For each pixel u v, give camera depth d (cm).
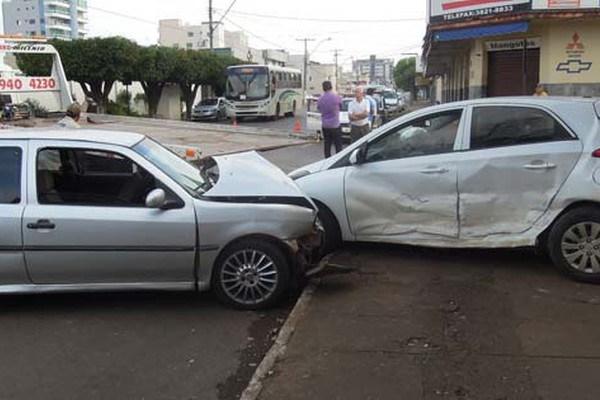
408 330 499
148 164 572
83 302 600
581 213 606
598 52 1756
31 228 549
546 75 1805
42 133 586
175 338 514
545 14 1703
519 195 638
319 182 705
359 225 700
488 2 1808
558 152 622
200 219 559
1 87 2442
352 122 1488
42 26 11156
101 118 3309
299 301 568
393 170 681
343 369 435
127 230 554
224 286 573
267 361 450
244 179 595
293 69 4988
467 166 653
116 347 497
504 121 654
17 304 596
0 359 477
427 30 2052
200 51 5131
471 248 709
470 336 484
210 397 416
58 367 462
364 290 596
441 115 681
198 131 2894
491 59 1970
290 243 566
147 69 4259
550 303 553
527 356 447
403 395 399
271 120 4388
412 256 706
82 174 574
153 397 416
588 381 410
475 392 400
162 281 570
